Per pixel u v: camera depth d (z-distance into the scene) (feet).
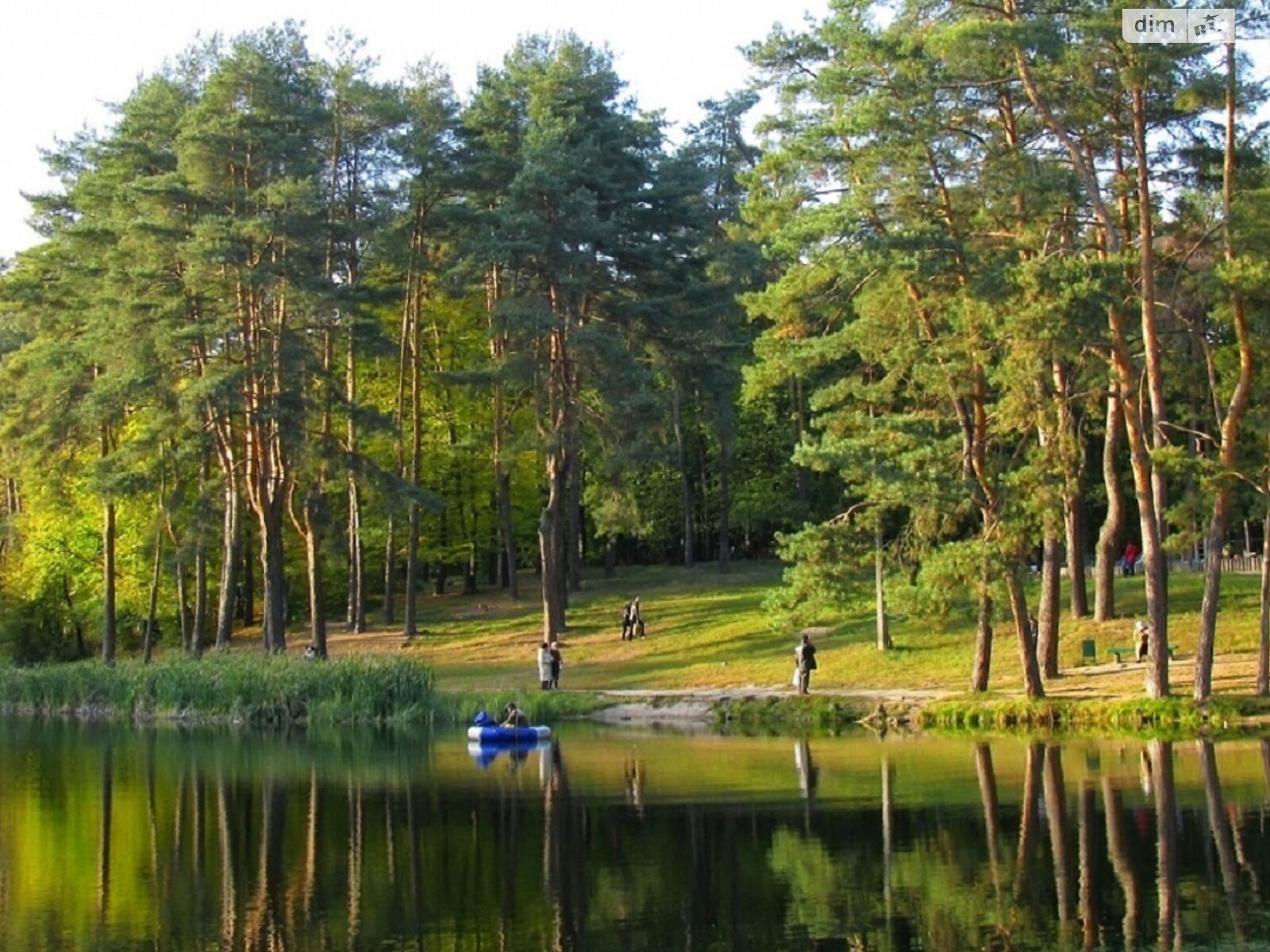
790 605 120.47
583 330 163.94
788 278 118.62
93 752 120.06
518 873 66.18
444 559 218.38
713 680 153.28
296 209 157.07
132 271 158.71
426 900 61.36
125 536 212.23
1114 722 114.21
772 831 74.74
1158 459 107.55
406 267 181.57
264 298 165.07
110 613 186.29
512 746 120.37
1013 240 114.11
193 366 175.01
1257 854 65.21
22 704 163.84
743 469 242.99
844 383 123.44
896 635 160.66
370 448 208.74
